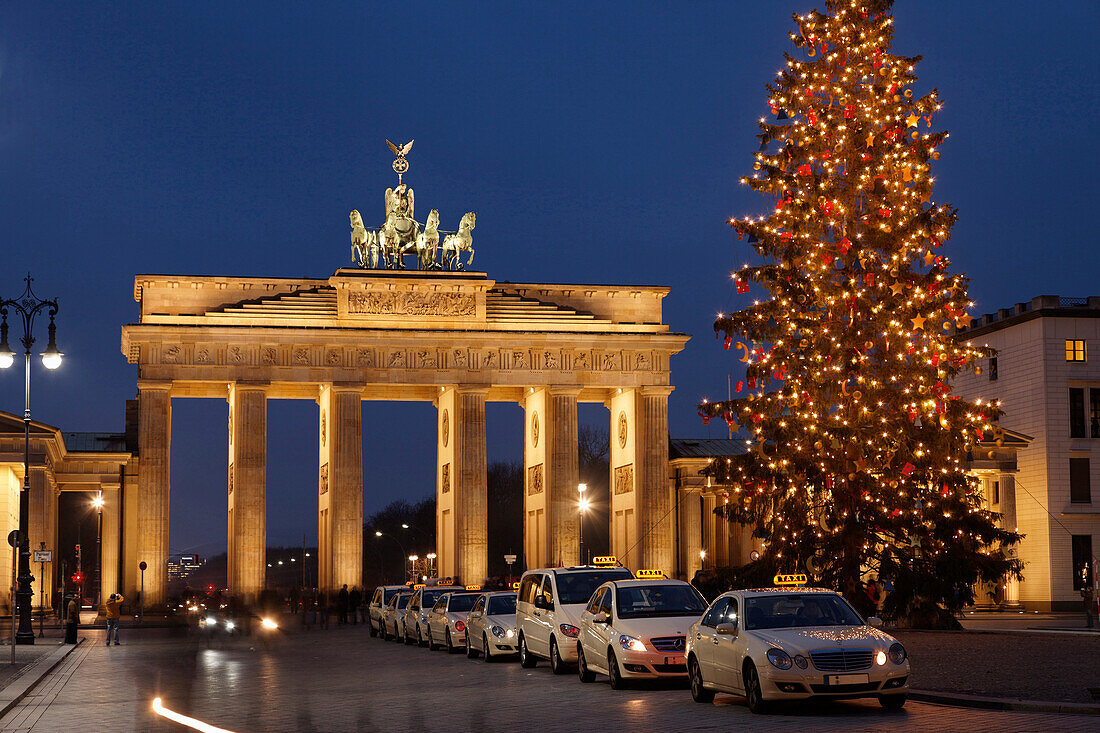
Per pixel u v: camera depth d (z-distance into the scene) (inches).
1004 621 3410.4
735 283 2637.8
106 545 4682.6
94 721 1295.5
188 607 4549.7
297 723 1232.8
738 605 1294.3
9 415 3988.7
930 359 2527.1
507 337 4877.0
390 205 5044.3
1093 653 1777.8
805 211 2561.5
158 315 4687.5
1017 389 4520.2
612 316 5128.0
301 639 3142.2
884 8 2635.3
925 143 2581.2
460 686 1620.3
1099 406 4402.1
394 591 3142.2
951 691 1321.4
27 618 2755.9
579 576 1849.2
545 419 4977.9
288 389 5034.5
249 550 4633.4
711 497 5196.9
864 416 2502.5
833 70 2628.0
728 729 1098.7
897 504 2524.6
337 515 4702.3
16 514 4116.6
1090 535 4333.2
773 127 2662.4
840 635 1214.9
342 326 4800.7
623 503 5108.3
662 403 4995.1
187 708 1408.7
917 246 2541.8
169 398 4662.9
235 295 4800.7
